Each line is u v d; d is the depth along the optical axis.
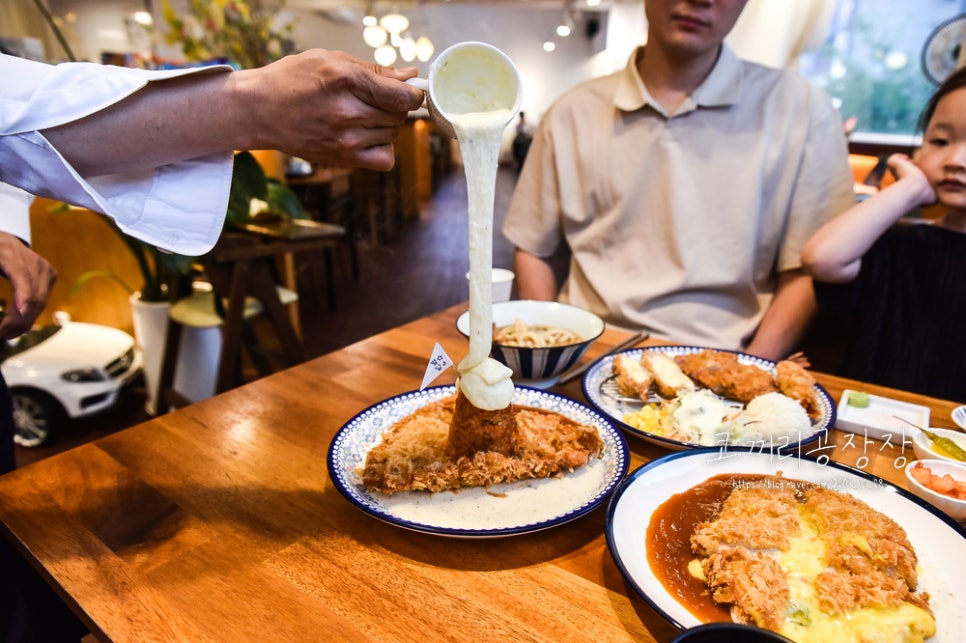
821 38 3.34
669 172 1.93
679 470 0.98
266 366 3.21
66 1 3.69
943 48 4.35
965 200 1.65
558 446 1.02
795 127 1.93
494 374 0.92
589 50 2.86
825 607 0.71
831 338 2.06
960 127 1.64
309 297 5.00
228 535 0.87
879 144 4.50
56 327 2.66
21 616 1.12
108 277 3.53
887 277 1.82
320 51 0.82
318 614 0.74
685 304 1.97
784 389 1.28
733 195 1.92
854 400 1.25
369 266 5.58
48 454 2.86
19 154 0.80
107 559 0.82
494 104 0.84
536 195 2.23
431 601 0.76
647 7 1.89
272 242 2.76
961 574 0.77
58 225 3.35
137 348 3.58
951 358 1.75
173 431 1.15
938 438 1.08
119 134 0.82
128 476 1.01
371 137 0.88
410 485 0.92
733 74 1.90
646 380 1.30
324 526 0.90
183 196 0.93
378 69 0.82
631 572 0.77
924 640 0.68
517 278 2.32
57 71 0.79
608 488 0.91
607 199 2.07
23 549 0.85
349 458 1.01
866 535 0.80
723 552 0.79
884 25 4.52
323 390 1.33
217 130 0.84
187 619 0.72
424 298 4.90
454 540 0.87
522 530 0.81
